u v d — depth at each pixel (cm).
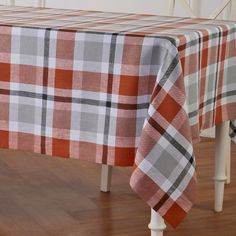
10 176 335
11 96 219
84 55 208
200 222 282
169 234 269
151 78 202
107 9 447
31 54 214
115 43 204
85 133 212
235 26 254
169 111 197
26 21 231
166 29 223
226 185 330
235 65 253
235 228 278
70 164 356
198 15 416
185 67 209
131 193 314
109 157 209
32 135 219
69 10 288
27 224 276
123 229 274
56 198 306
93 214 288
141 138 199
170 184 201
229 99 253
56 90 213
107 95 207
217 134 285
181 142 199
